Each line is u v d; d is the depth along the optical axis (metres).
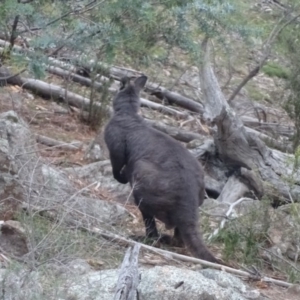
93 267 9.87
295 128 18.45
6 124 12.16
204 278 9.24
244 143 14.80
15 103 16.75
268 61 24.06
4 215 10.49
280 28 20.03
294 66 18.92
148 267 10.40
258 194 14.48
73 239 9.84
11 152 11.20
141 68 19.84
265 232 12.07
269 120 21.05
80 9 12.49
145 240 11.50
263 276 11.05
